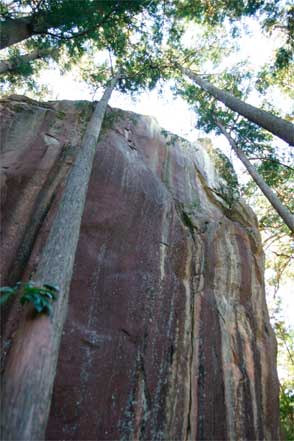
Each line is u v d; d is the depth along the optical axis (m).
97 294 5.54
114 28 9.76
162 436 4.73
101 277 5.76
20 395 2.66
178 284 6.59
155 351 5.46
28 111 8.48
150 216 7.27
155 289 6.19
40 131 8.05
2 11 8.06
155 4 9.59
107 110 9.47
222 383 5.74
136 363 5.17
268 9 9.25
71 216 4.45
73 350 4.80
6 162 6.70
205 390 5.49
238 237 8.70
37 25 7.86
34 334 3.03
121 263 6.14
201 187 9.89
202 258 7.48
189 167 10.23
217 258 7.73
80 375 4.64
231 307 7.02
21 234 5.76
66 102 9.51
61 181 6.93
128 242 6.52
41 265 3.76
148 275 6.29
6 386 2.75
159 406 4.97
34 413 2.63
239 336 6.62
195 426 5.08
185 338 5.95
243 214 9.90
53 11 7.71
